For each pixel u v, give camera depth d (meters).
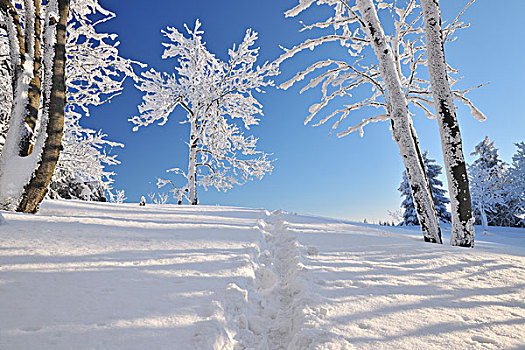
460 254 3.93
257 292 2.66
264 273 3.08
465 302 2.28
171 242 3.46
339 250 3.96
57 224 3.73
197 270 2.53
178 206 9.34
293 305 2.29
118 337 1.43
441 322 1.93
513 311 2.13
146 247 3.12
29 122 5.30
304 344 1.66
